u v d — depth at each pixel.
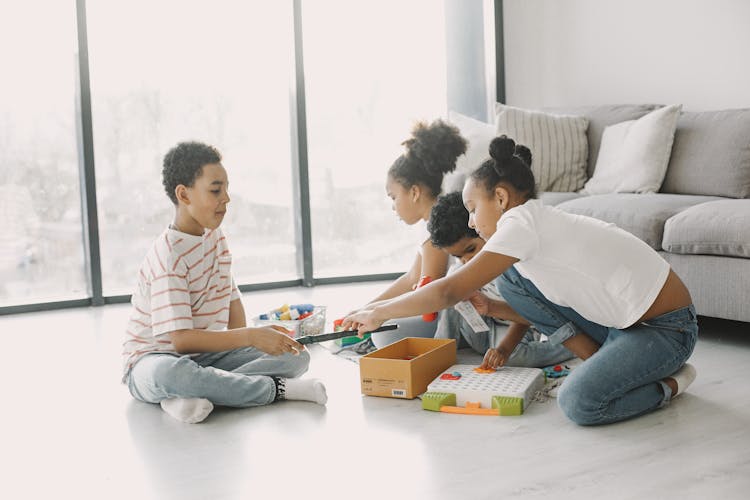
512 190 1.98
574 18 4.24
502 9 4.57
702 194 3.29
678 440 1.78
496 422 1.94
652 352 1.90
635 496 1.49
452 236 2.27
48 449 1.88
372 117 4.36
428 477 1.62
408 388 2.13
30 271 3.84
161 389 2.09
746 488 1.51
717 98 3.60
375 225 4.42
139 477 1.69
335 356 2.68
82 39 3.76
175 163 2.17
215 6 4.04
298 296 3.96
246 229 4.21
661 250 2.86
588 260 1.91
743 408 1.98
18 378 2.56
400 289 2.74
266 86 4.17
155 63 3.95
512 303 2.13
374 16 4.32
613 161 3.57
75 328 3.37
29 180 3.80
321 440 1.86
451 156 2.53
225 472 1.69
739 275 2.58
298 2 4.12
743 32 3.47
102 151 3.89
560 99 4.38
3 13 3.69
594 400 1.84
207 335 2.11
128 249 3.98
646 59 3.90
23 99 3.75
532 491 1.53
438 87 4.50
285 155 4.24
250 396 2.11
